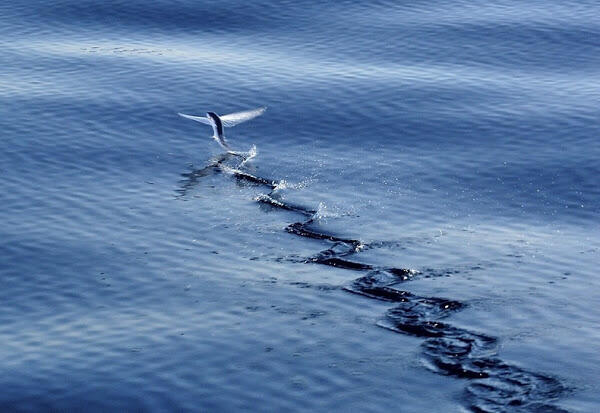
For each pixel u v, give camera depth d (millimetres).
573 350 38125
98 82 66625
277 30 76438
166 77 67562
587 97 65125
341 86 66562
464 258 46125
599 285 43438
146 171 55500
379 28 76500
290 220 50062
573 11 79750
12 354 37719
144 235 48000
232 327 39812
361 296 42406
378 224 49844
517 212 51312
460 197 53000
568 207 51812
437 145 59188
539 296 42438
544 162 56781
